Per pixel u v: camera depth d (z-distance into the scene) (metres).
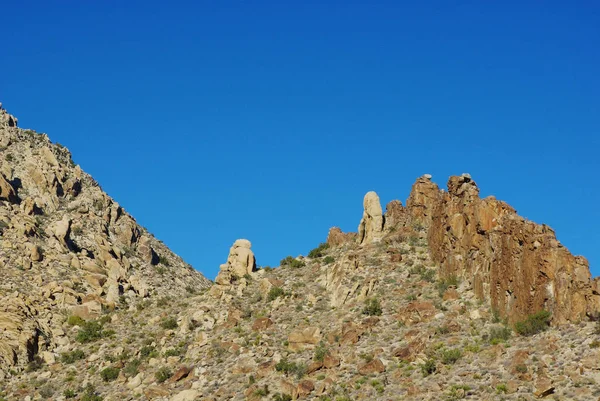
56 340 118.38
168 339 110.38
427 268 110.75
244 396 90.19
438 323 95.69
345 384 87.25
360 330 98.12
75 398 101.56
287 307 111.75
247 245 130.38
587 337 81.94
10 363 110.06
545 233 91.06
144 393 96.75
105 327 121.69
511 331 89.06
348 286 110.06
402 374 86.69
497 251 96.69
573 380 76.56
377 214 125.31
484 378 81.56
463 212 106.25
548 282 88.31
